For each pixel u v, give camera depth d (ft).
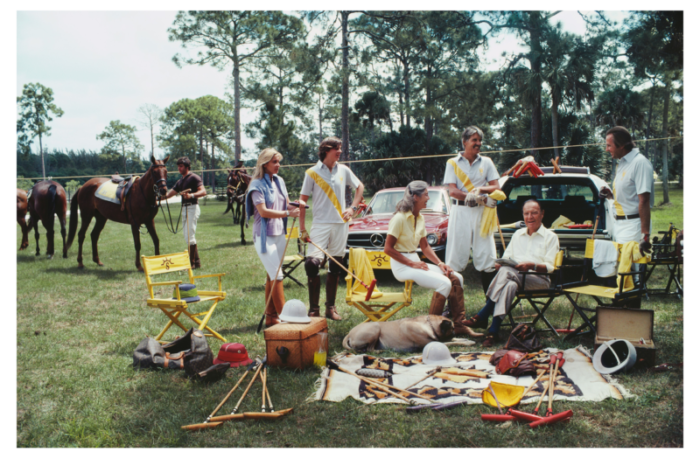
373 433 9.33
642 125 69.26
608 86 65.98
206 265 30.19
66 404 11.09
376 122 87.97
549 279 14.99
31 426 10.08
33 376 12.80
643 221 14.67
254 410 10.49
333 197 17.06
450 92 76.89
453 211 17.75
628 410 9.81
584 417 9.67
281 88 100.89
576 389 10.84
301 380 11.84
